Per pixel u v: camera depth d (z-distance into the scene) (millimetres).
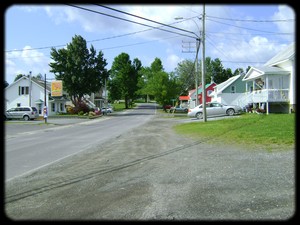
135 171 8008
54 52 54156
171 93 68375
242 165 8125
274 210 4910
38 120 41719
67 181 7191
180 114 49562
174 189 6238
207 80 99625
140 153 10914
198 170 7820
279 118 19453
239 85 44000
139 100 145125
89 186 6688
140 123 30656
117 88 100438
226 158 9195
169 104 73250
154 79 69438
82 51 54938
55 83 52281
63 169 8633
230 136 13758
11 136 20797
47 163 9758
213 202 5391
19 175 8008
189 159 9344
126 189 6355
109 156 10562
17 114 41625
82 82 54500
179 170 7914
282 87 28297
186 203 5387
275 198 5449
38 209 5270
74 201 5664
